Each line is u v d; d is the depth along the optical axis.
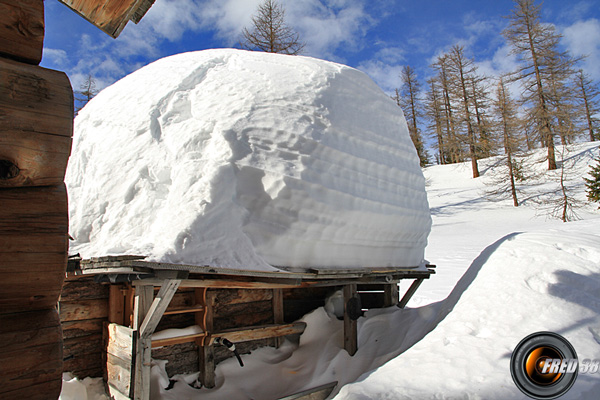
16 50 1.19
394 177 6.45
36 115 1.15
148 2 2.16
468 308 4.85
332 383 5.37
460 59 33.44
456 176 32.59
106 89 6.85
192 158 4.98
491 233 17.08
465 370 3.89
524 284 4.84
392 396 3.82
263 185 4.86
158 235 4.30
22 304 1.15
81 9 2.14
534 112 25.88
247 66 6.20
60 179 1.21
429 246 15.21
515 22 27.73
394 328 6.22
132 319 4.52
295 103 5.64
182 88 5.82
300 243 4.95
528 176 25.42
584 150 28.66
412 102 38.41
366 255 5.86
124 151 5.42
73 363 4.95
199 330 5.16
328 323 6.60
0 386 1.05
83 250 4.73
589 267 4.89
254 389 5.48
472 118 32.62
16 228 1.12
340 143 5.69
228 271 4.12
